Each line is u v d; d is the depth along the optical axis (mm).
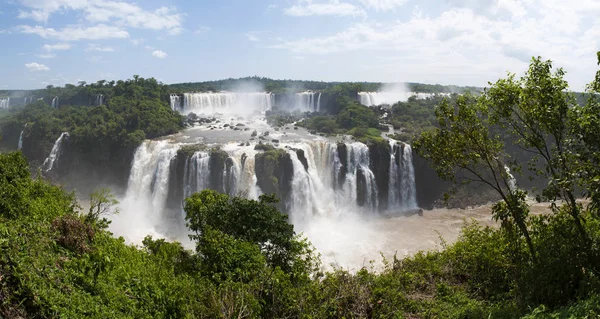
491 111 14953
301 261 18484
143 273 13336
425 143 14469
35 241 12078
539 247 13312
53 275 10789
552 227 13359
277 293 13273
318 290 13266
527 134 13195
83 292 10852
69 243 13477
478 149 13711
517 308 12328
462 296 14141
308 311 12375
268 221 19266
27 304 9586
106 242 15281
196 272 15258
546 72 12289
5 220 14609
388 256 35000
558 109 12188
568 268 12219
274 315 12703
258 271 14484
